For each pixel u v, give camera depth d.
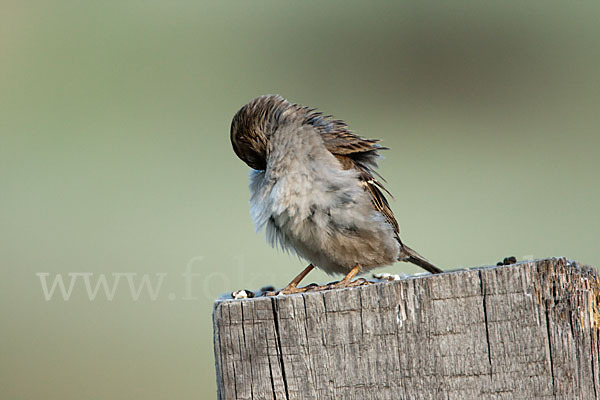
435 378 4.55
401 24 33.09
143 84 26.56
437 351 4.55
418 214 17.59
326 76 28.56
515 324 4.52
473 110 25.25
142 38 29.22
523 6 33.06
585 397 4.46
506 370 4.52
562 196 18.17
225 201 18.53
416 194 18.66
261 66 28.78
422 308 4.57
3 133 22.77
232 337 4.71
